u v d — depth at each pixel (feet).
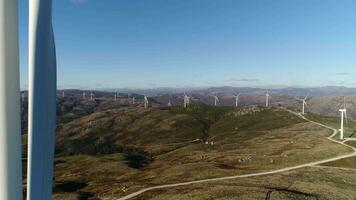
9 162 30.60
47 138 33.19
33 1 32.14
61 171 481.87
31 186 32.19
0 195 30.35
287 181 268.00
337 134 523.29
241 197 216.95
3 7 29.84
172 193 252.42
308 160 352.90
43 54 32.53
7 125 30.48
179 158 479.82
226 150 481.05
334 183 266.16
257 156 385.09
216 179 290.76
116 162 490.08
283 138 521.24
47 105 33.01
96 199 285.43
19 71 31.17
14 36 30.63
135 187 292.40
